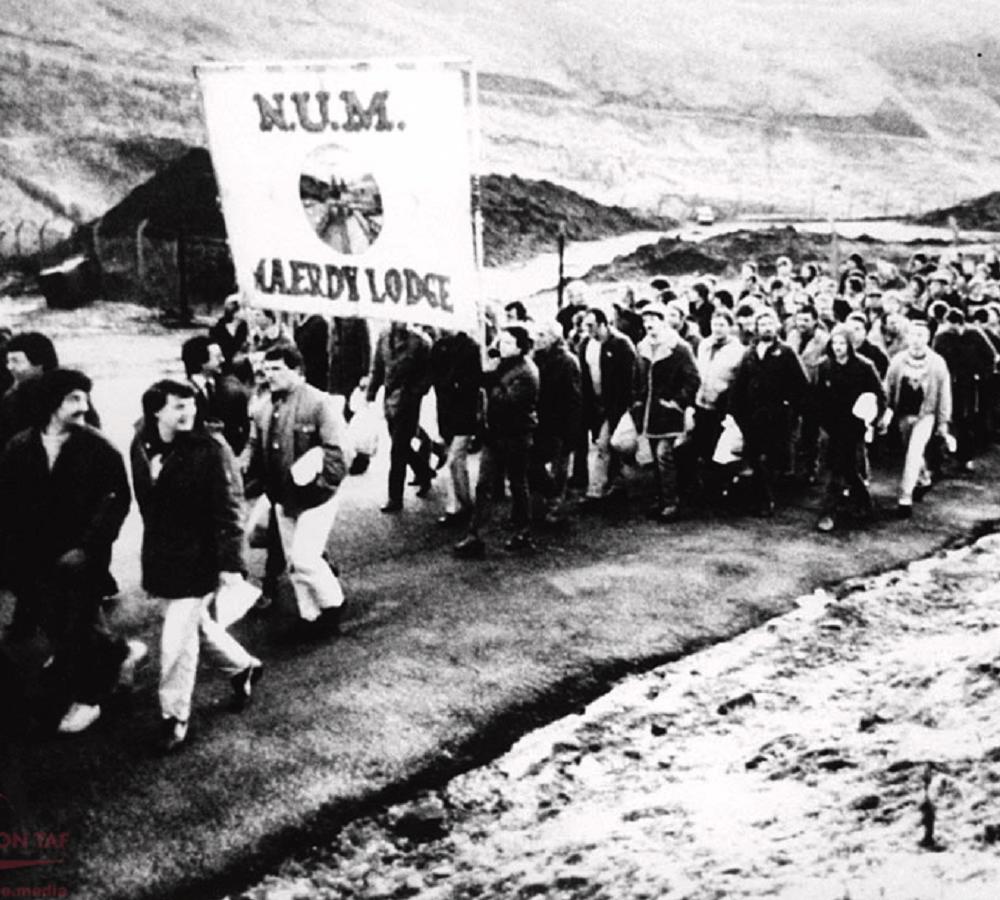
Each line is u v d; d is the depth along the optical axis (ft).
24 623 21.80
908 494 31.91
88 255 56.13
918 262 64.03
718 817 15.81
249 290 23.47
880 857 13.79
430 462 36.91
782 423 31.22
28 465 18.76
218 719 18.98
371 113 20.76
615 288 65.41
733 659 22.03
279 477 21.97
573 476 34.45
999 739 16.72
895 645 22.72
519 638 22.61
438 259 21.15
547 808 16.76
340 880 15.12
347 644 22.17
